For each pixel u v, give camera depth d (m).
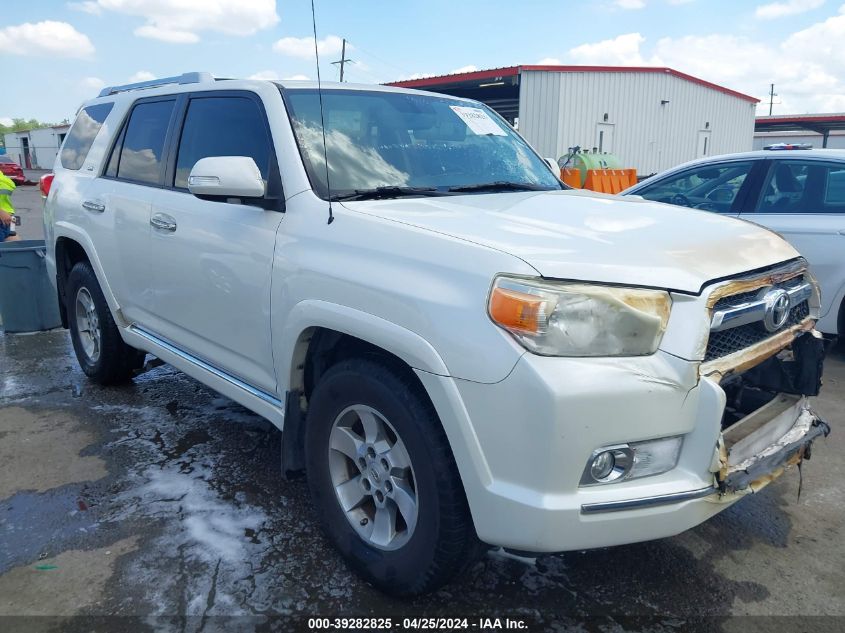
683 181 6.28
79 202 4.66
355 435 2.70
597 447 2.07
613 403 2.05
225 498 3.36
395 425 2.42
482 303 2.14
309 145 3.09
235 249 3.15
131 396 4.77
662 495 2.14
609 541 2.13
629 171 16.45
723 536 3.10
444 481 2.28
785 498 3.45
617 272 2.16
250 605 2.58
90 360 4.97
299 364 2.87
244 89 3.45
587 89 22.12
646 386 2.09
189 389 4.91
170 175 3.83
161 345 4.02
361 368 2.53
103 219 4.34
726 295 2.26
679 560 2.91
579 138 22.31
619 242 2.38
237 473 3.62
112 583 2.71
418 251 2.37
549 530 2.06
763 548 3.01
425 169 3.38
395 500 2.53
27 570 2.79
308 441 2.84
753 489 2.35
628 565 2.87
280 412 3.06
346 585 2.70
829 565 2.88
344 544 2.73
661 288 2.18
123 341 4.69
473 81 21.88
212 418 4.37
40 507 3.28
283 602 2.60
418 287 2.30
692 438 2.20
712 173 6.09
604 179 15.75
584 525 2.08
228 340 3.32
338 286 2.56
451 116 3.82
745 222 2.95
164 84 4.74
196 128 3.72
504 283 2.12
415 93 3.83
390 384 2.41
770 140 38.81
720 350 2.33
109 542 2.98
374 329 2.39
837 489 3.53
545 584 2.73
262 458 3.80
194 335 3.65
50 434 4.12
